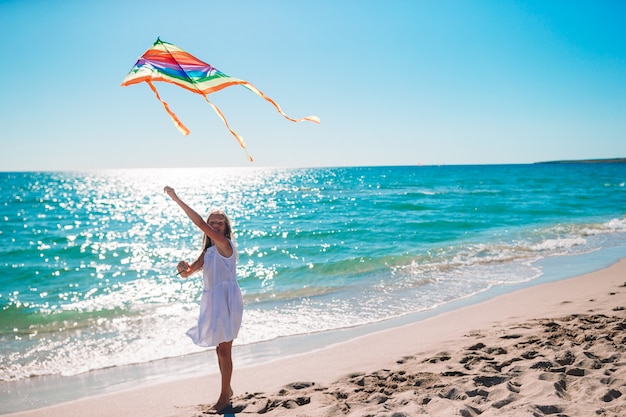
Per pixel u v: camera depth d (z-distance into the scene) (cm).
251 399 430
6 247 1955
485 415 340
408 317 806
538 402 352
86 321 851
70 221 3209
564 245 1600
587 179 7262
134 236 2380
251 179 13012
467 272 1198
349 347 625
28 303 1005
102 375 579
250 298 979
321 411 381
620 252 1439
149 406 455
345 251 1597
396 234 1989
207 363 611
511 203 3372
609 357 452
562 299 828
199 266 420
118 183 11619
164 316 884
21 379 569
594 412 329
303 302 935
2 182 12094
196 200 5112
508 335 593
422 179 9031
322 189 6500
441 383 423
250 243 1852
